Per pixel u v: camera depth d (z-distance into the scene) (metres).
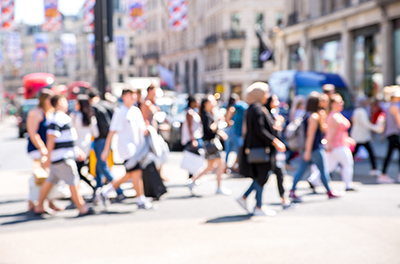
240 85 116.56
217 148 19.89
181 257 11.52
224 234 13.52
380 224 14.27
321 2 65.06
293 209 16.75
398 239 12.64
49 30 49.12
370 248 11.93
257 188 15.77
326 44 65.19
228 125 25.50
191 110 20.62
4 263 11.45
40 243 12.99
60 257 11.76
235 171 25.34
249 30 113.38
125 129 17.17
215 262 11.07
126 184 22.50
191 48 140.88
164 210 16.95
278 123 20.61
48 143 15.62
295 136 18.50
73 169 16.03
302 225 14.37
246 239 12.96
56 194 16.72
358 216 15.38
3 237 13.67
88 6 45.62
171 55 158.75
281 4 111.94
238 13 114.62
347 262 10.93
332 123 19.70
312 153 18.25
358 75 58.34
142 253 11.92
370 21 54.44
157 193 17.33
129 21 53.47
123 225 14.77
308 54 68.31
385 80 52.59
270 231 13.74
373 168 25.11
